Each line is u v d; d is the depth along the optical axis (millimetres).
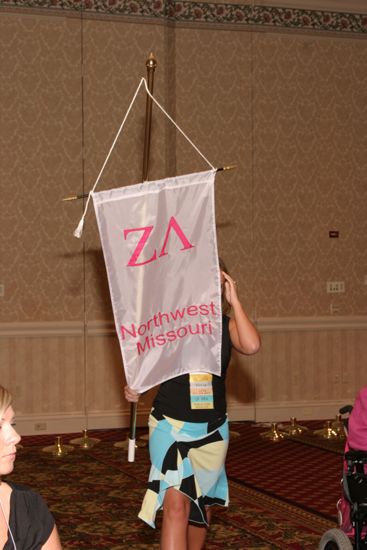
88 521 5656
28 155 9289
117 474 7184
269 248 9992
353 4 10258
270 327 9953
